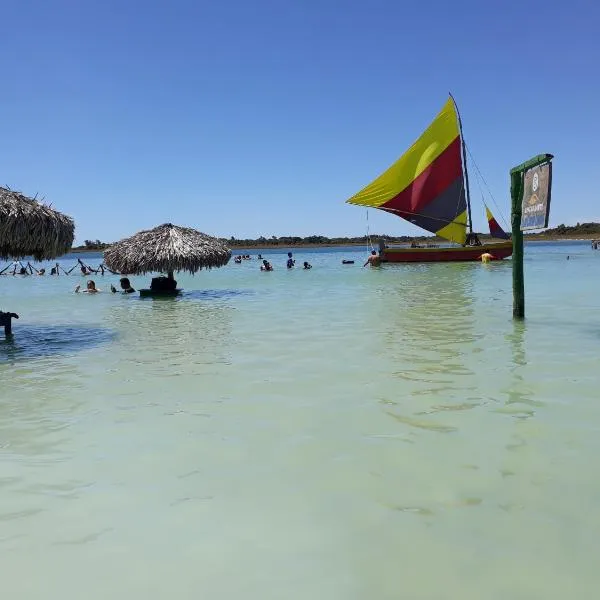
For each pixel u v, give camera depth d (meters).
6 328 10.52
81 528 3.41
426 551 3.07
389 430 4.94
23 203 9.73
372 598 2.70
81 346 9.57
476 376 6.68
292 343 9.18
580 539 3.13
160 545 3.21
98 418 5.51
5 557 3.12
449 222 37.44
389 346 8.64
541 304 13.60
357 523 3.38
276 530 3.33
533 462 4.17
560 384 6.25
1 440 4.93
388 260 37.56
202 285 24.47
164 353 8.71
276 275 31.28
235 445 4.70
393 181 36.62
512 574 2.84
